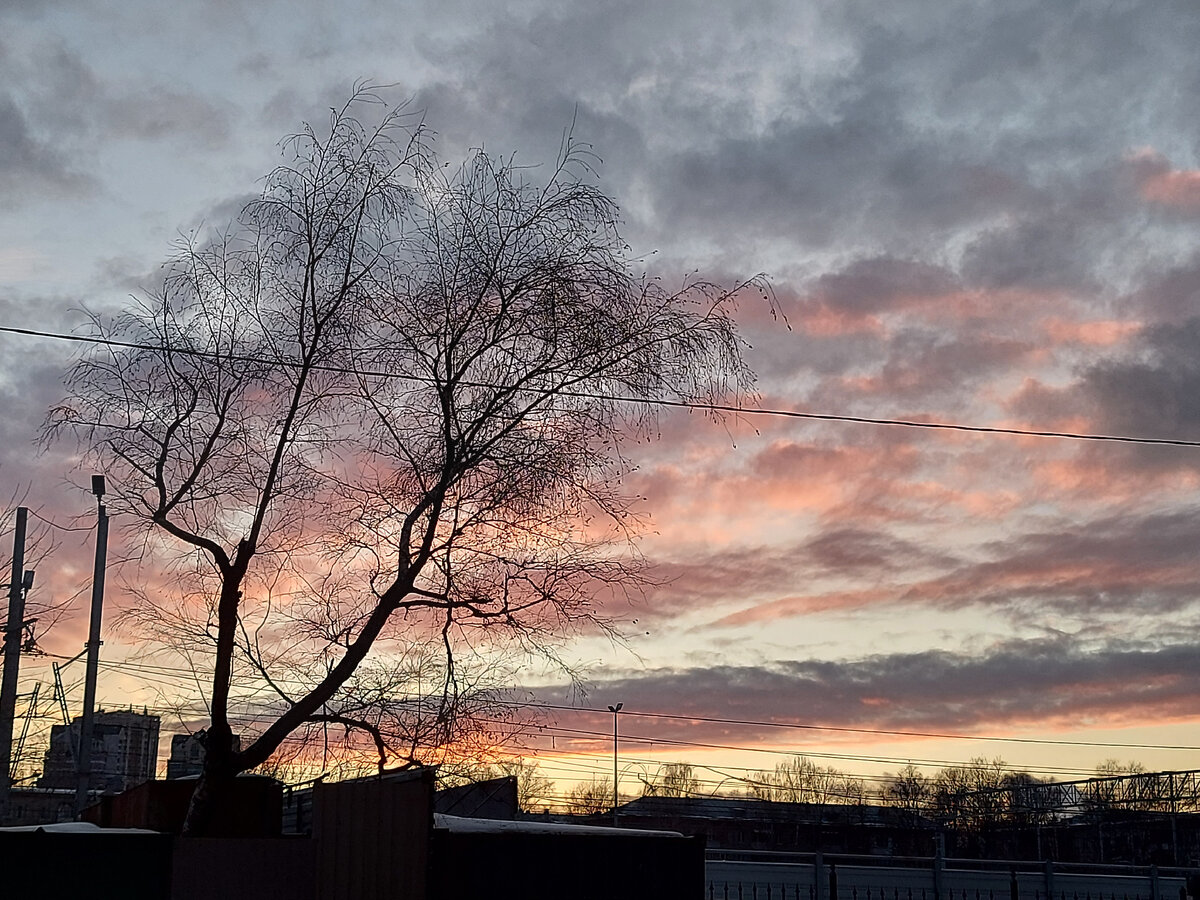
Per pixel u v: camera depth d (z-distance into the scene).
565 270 14.86
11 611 21.33
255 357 14.98
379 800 13.38
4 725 21.00
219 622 14.90
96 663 24.11
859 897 21.94
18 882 11.14
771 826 57.69
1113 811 49.25
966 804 59.25
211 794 14.44
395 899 12.92
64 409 14.67
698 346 14.98
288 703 15.36
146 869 11.58
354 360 15.02
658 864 13.95
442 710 15.00
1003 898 23.73
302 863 13.77
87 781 23.78
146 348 14.81
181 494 14.84
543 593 15.02
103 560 24.47
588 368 14.78
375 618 14.86
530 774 20.30
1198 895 18.56
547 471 14.72
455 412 14.80
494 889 13.12
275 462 15.08
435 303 14.91
